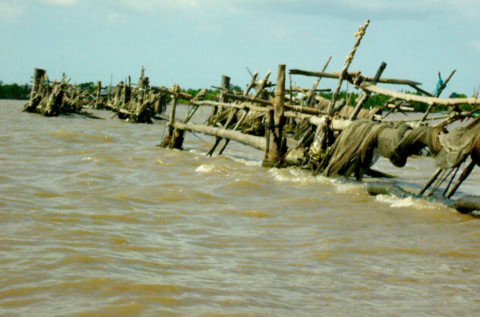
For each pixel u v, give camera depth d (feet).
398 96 58.54
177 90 94.02
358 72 66.18
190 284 23.35
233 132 79.20
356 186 54.44
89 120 176.96
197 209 41.29
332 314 20.75
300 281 24.91
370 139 55.88
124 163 65.21
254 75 108.88
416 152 51.26
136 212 38.63
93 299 20.90
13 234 30.04
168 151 83.56
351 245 32.37
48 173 54.44
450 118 48.34
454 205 43.42
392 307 21.88
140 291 21.98
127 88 213.87
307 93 112.47
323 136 64.44
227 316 19.77
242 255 29.14
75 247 28.14
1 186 45.24
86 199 41.88
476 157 43.52
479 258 30.17
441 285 25.07
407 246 32.50
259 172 64.59
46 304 20.29
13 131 105.81
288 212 42.16
